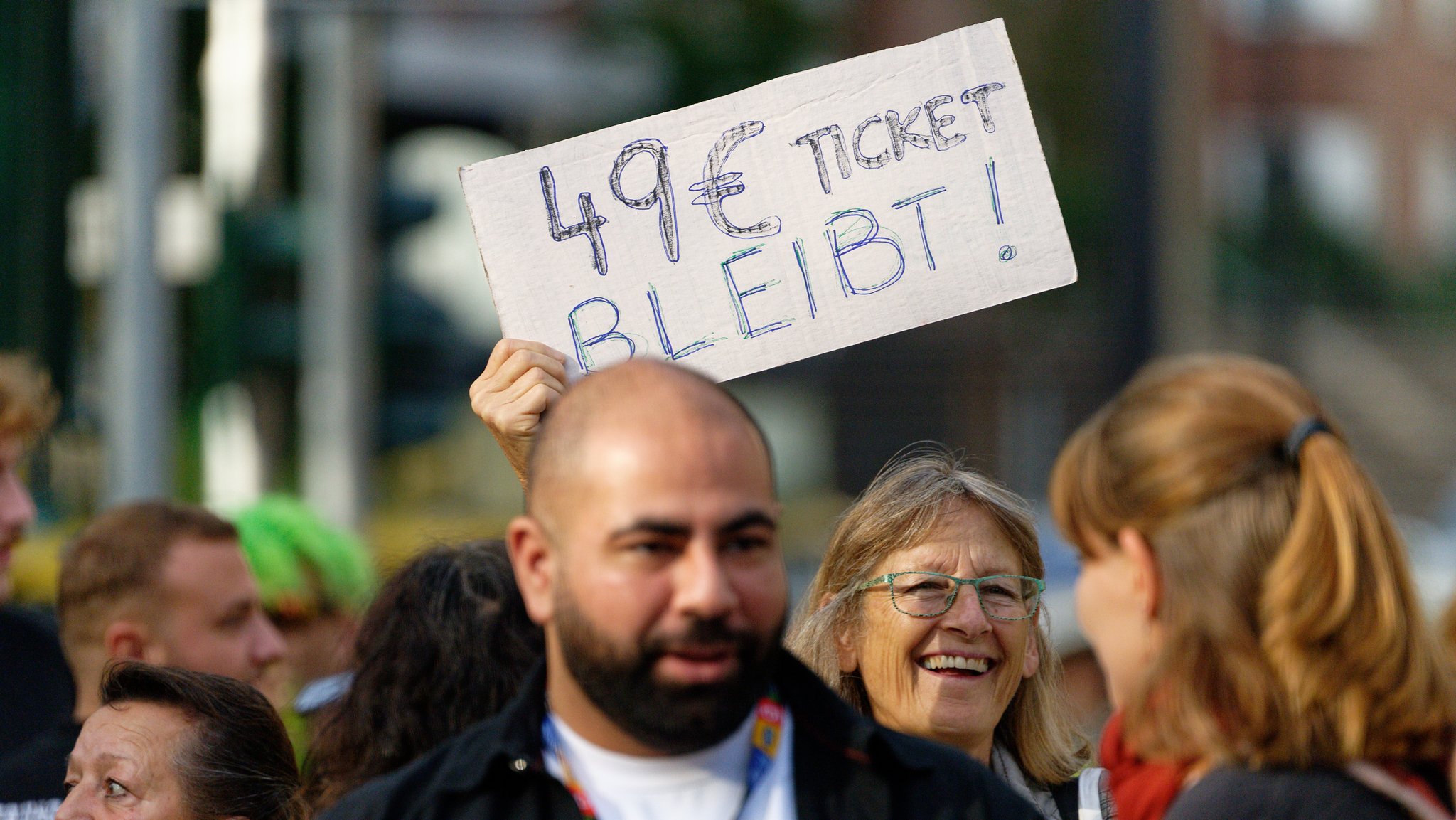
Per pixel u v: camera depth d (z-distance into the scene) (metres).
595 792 6.57
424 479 46.69
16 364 13.02
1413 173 88.44
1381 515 7.69
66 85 19.78
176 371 21.89
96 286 23.16
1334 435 7.89
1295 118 86.50
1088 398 67.19
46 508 22.06
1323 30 86.88
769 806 6.65
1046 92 67.31
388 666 9.81
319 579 14.55
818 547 39.88
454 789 6.57
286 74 23.38
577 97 65.44
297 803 8.98
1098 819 9.35
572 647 6.28
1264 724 7.47
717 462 6.25
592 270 9.59
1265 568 7.59
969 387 68.69
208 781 8.48
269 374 22.73
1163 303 30.89
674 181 9.72
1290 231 83.69
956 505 9.55
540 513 6.47
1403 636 7.46
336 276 23.02
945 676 9.36
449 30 50.22
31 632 13.36
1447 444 71.62
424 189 24.28
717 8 68.50
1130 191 30.83
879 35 70.88
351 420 23.34
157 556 11.43
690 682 6.16
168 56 20.64
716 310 9.66
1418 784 7.49
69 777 8.70
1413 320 80.00
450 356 23.73
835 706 6.91
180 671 8.86
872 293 9.76
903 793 6.75
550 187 9.62
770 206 9.78
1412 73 88.50
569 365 9.45
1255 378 8.16
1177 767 7.95
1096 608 8.38
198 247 22.52
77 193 23.23
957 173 9.86
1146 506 7.98
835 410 68.81
